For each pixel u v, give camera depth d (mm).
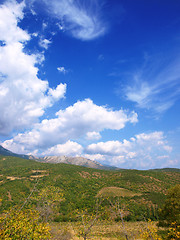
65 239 14680
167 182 100000
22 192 64375
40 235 8117
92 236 13336
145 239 10375
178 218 21266
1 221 7969
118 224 30406
